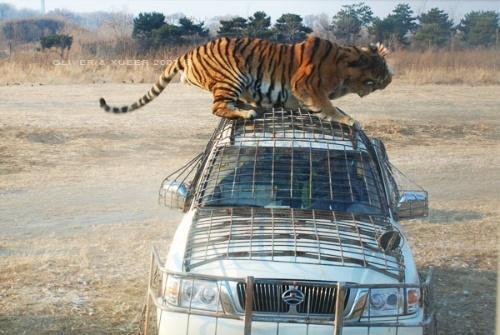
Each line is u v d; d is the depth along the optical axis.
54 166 13.28
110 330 6.18
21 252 8.37
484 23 42.69
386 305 4.88
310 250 5.19
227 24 38.69
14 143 14.86
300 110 7.51
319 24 46.66
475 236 9.41
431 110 21.67
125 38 42.12
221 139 6.70
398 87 27.38
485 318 6.64
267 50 7.75
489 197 11.73
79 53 38.81
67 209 10.45
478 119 20.11
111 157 14.20
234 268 5.01
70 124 17.05
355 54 7.79
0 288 7.11
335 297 4.83
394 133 17.66
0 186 11.72
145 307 5.68
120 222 9.80
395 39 41.41
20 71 28.78
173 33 39.75
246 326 4.63
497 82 29.55
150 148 15.09
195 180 6.63
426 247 8.87
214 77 7.80
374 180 6.24
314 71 7.58
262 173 6.20
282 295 4.84
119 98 22.66
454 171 13.76
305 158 6.31
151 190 11.69
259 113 7.26
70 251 8.42
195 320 4.84
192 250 5.28
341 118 7.29
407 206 6.26
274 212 5.80
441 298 7.14
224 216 5.76
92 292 7.05
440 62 33.12
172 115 19.05
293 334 4.73
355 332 4.76
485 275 7.86
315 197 6.04
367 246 5.32
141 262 8.02
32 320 6.34
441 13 45.09
